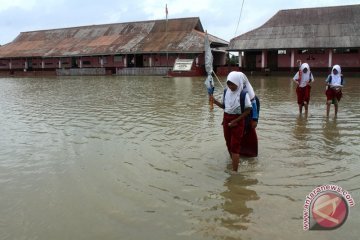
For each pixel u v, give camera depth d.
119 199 5.12
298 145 7.55
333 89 10.47
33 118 11.74
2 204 5.08
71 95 19.25
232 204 4.88
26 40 55.91
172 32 44.28
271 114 11.38
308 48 31.20
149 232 4.23
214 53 42.38
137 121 10.66
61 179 5.94
